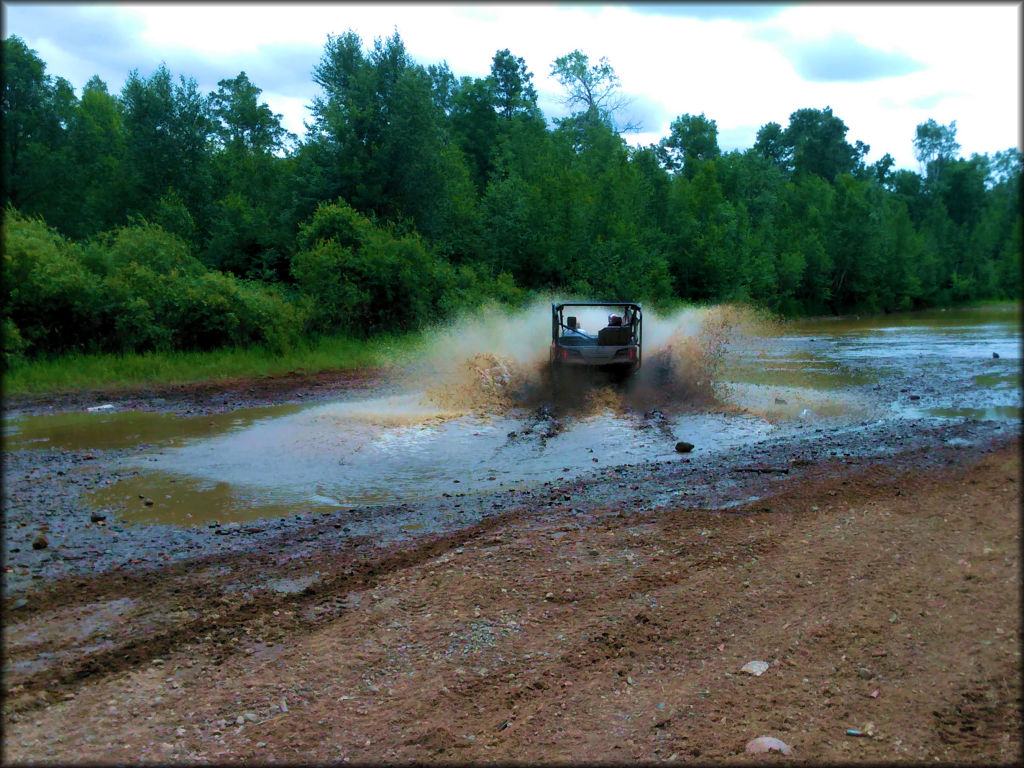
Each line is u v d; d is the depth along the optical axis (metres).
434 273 28.08
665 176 54.84
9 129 36.72
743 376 18.47
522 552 6.33
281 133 48.94
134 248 23.19
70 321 20.16
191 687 4.23
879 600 5.29
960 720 3.84
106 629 4.98
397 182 34.09
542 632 4.87
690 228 52.81
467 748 3.62
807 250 66.50
